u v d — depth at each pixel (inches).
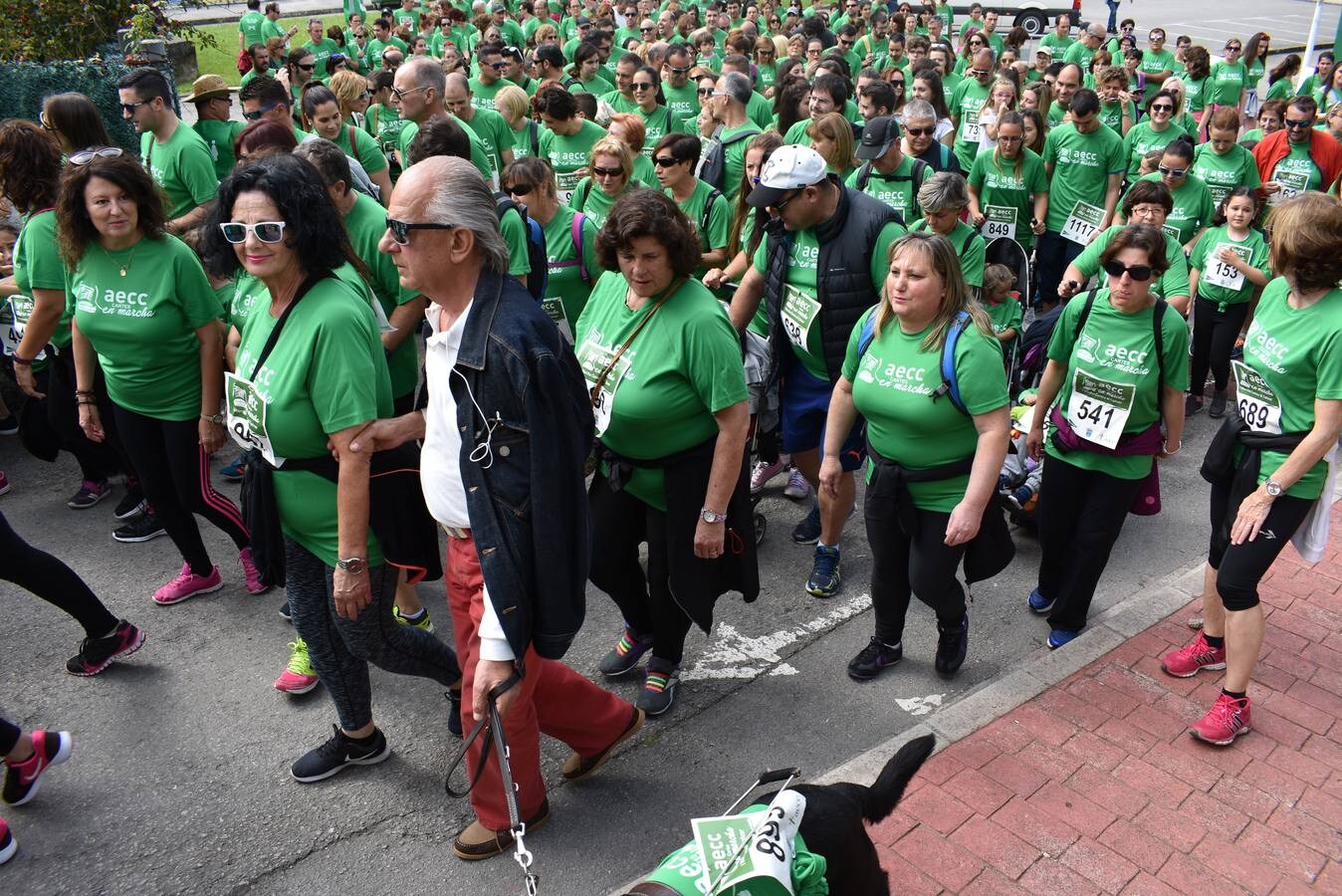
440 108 277.3
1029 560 227.9
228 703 179.2
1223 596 163.8
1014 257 264.4
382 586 146.1
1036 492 231.1
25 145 201.6
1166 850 144.9
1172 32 1251.2
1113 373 175.3
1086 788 156.1
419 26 789.9
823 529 209.5
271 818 153.8
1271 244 151.3
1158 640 193.2
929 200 215.0
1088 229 341.7
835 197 191.0
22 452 276.7
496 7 756.6
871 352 163.5
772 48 560.4
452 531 125.0
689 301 148.9
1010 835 146.6
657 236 141.0
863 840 108.5
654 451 156.8
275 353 135.7
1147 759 162.7
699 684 185.2
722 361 148.2
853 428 199.9
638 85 373.1
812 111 312.8
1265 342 155.9
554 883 142.5
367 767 163.8
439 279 111.2
